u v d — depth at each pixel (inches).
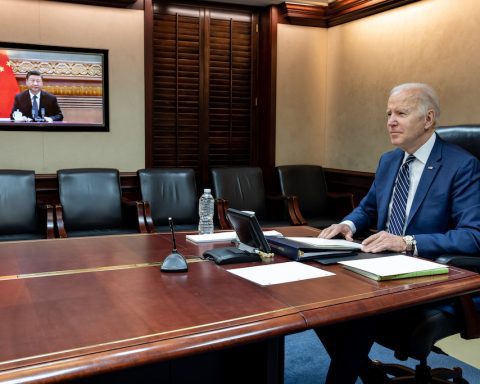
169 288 51.6
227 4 172.1
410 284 53.5
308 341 102.6
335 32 180.1
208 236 78.1
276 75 176.9
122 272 58.1
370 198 85.8
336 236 81.4
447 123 139.7
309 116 184.9
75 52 150.3
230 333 40.7
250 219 62.6
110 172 145.4
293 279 54.8
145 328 40.8
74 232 136.9
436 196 73.5
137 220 137.7
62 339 38.6
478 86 130.3
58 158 151.9
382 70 160.2
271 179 179.6
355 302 47.8
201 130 173.5
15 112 145.6
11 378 33.4
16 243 74.2
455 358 93.7
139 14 156.6
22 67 145.1
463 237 67.0
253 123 181.5
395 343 64.3
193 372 61.3
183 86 169.2
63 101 150.6
